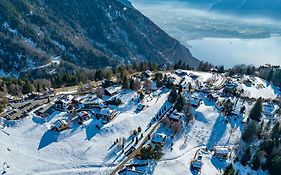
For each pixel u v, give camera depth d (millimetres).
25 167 91625
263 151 108062
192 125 119188
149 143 105062
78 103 123875
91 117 115062
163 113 123125
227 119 125812
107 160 96750
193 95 138000
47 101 125938
